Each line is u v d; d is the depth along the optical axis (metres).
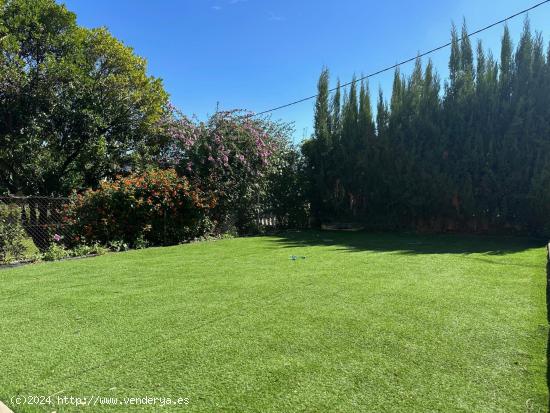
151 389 2.56
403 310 4.03
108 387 2.59
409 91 12.96
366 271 6.05
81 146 12.62
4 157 11.41
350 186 14.07
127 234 9.70
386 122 13.46
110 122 13.11
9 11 11.17
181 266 6.72
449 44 12.11
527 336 3.30
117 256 7.98
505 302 4.28
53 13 11.92
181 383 2.63
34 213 8.43
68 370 2.83
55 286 5.33
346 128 14.18
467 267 6.30
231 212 12.48
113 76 12.72
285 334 3.44
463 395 2.42
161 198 10.09
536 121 10.59
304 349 3.12
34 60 11.97
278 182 14.01
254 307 4.23
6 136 11.20
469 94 11.70
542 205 10.36
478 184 11.42
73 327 3.70
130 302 4.50
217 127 12.51
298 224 14.57
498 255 7.55
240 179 12.45
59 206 8.81
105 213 9.34
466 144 11.53
